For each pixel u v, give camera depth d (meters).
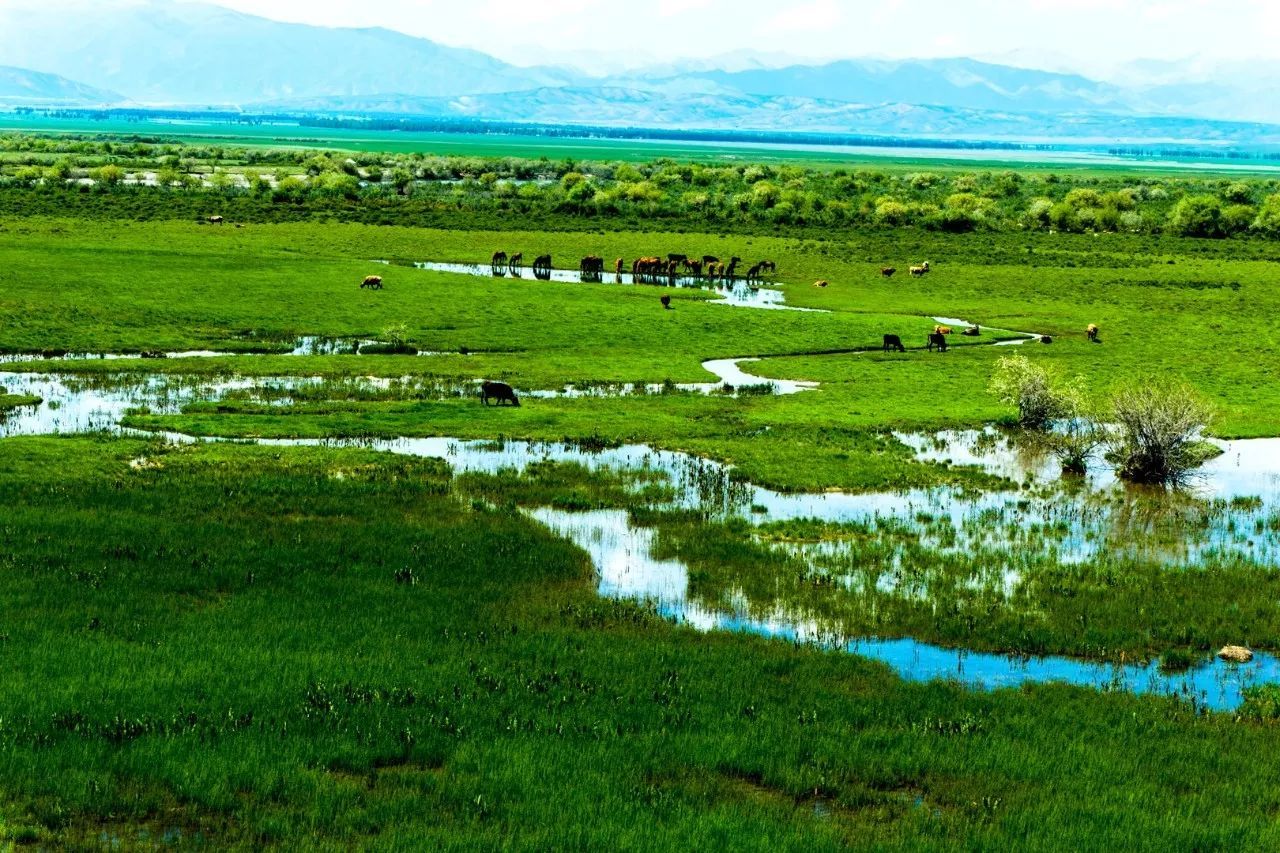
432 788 26.58
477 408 69.69
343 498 51.00
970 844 25.05
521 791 26.53
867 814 26.62
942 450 65.19
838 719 31.69
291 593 40.09
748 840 24.47
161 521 46.59
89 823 23.86
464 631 37.34
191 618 37.12
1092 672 36.62
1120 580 44.41
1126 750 30.55
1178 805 27.59
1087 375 86.81
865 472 58.81
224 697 30.73
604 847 24.00
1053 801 27.41
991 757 29.64
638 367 84.44
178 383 73.69
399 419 66.25
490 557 44.53
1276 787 28.62
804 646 37.31
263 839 23.58
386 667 33.78
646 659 35.50
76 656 33.06
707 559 45.38
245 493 50.84
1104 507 55.19
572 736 29.97
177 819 24.33
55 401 67.38
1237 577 45.09
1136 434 60.41
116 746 27.55
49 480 50.94
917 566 45.44
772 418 70.00
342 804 25.19
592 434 64.50
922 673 36.16
